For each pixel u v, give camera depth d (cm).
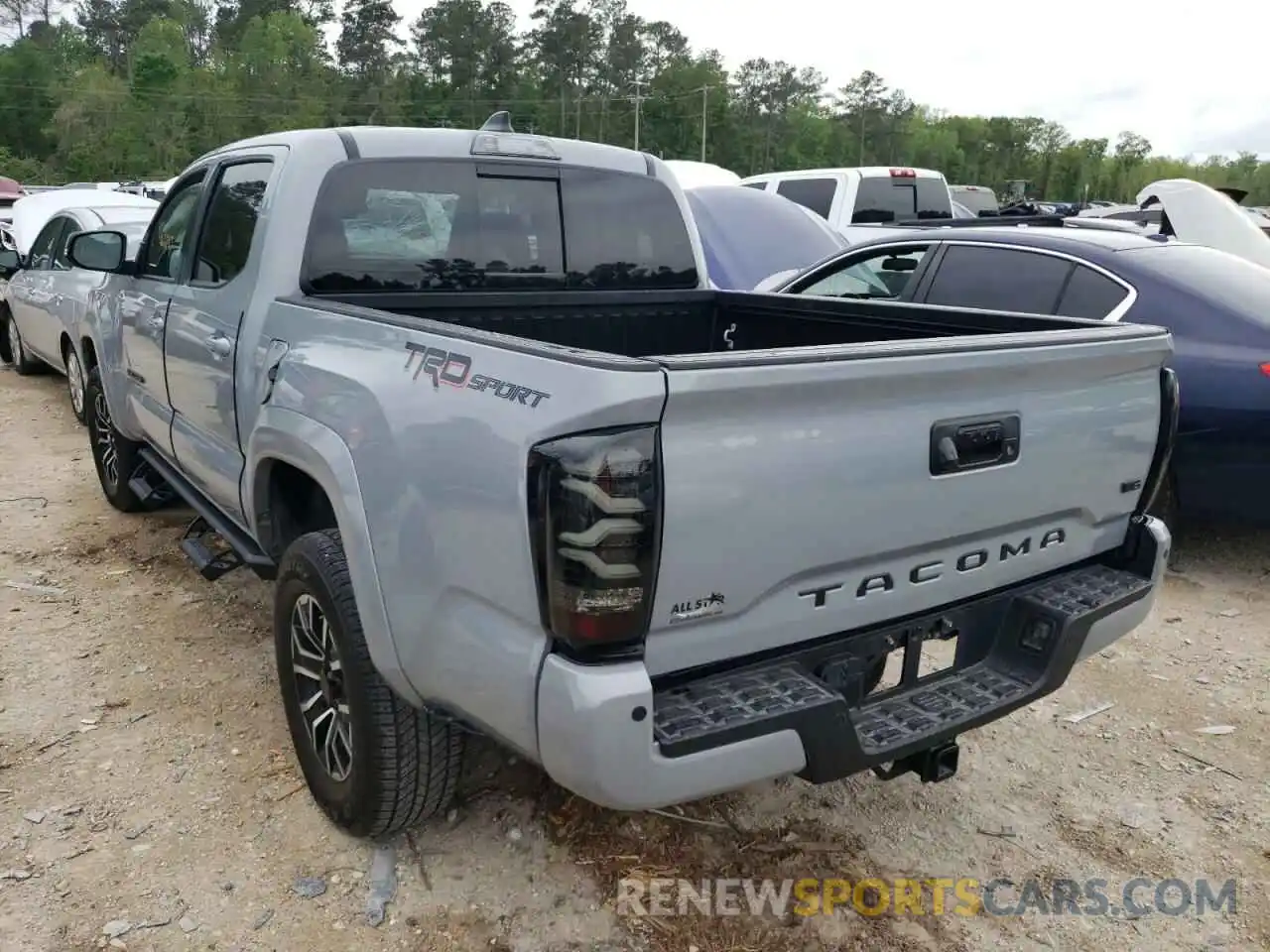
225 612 465
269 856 300
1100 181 14588
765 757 221
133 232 731
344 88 11969
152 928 270
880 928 280
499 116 389
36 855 297
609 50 12631
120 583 496
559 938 271
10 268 743
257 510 338
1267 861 314
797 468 221
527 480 208
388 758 277
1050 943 277
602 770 206
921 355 232
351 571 266
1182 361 505
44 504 616
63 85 10912
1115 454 291
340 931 271
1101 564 313
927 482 244
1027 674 280
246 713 378
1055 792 347
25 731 362
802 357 216
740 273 871
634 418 198
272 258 339
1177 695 417
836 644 247
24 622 450
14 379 1005
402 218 360
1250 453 493
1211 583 537
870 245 653
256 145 376
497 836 311
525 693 216
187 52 11869
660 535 204
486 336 235
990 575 273
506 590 218
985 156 14850
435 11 12431
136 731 364
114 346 514
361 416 262
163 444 464
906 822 328
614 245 412
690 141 12612
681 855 306
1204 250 576
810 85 13112
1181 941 279
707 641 222
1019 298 573
